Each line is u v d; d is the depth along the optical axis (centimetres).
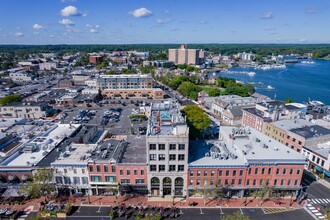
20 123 12962
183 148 7519
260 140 9231
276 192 8031
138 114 16762
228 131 10000
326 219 6975
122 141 9681
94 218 7088
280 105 13750
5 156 8856
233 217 6044
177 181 7962
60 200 7906
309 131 10644
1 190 7894
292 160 7644
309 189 8519
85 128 11750
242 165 7650
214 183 7900
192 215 7212
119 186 7931
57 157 8494
